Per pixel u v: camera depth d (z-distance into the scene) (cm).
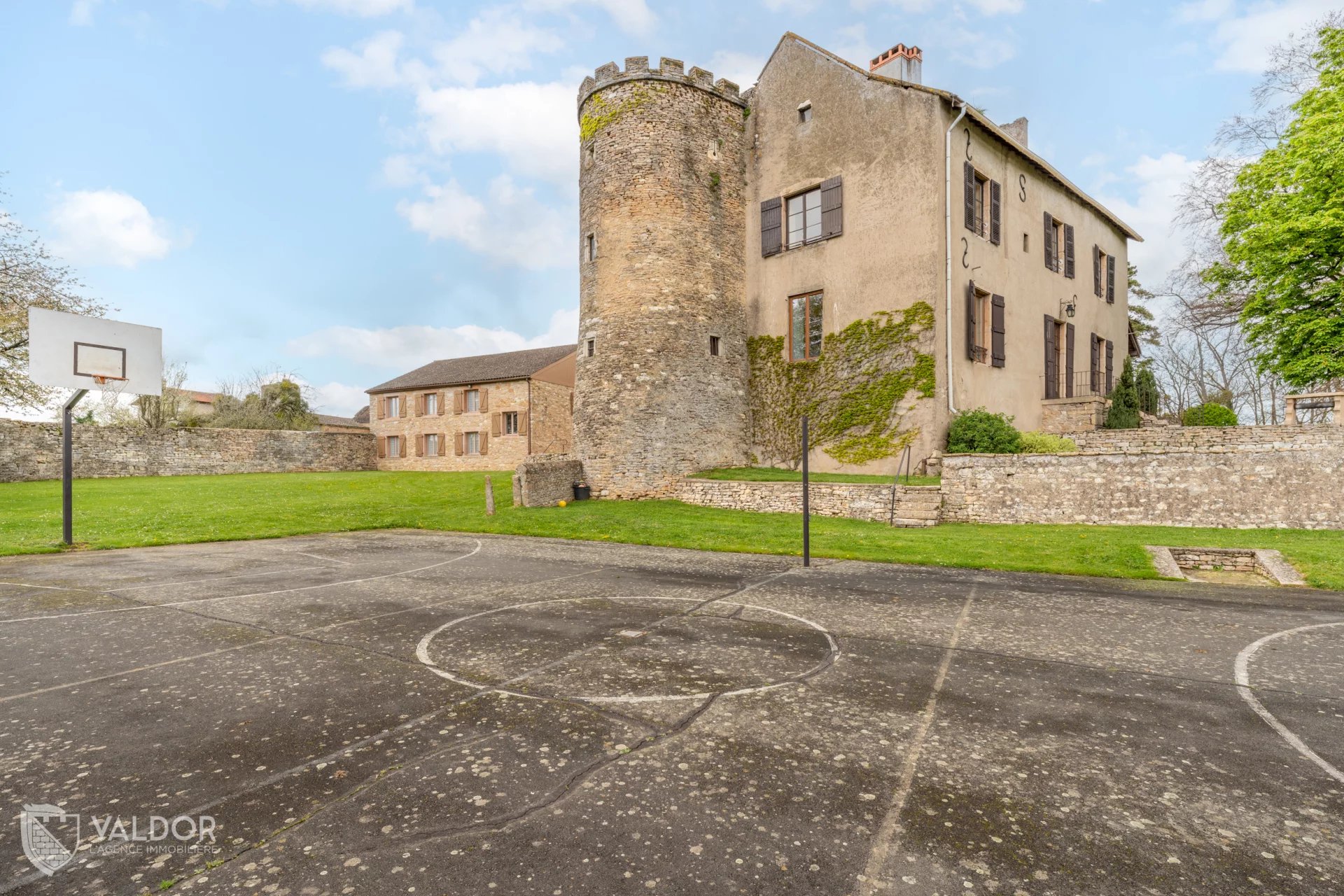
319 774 304
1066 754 328
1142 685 429
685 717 374
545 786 292
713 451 1917
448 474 2866
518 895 217
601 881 225
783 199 1969
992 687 425
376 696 407
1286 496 1171
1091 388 2317
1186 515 1237
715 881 225
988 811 273
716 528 1303
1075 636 550
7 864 235
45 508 1588
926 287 1645
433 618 615
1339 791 292
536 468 1722
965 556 978
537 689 420
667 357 1853
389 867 233
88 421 3309
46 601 697
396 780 298
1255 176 1717
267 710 384
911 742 341
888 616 623
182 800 281
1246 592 750
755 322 2028
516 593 739
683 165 1914
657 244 1867
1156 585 783
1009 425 1625
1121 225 2500
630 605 674
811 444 1870
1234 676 450
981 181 1845
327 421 5338
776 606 670
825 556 1017
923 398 1634
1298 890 222
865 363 1752
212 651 507
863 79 1784
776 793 287
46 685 430
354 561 997
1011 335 1903
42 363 1139
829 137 1859
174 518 1473
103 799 282
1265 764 317
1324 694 415
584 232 1998
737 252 2027
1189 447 1575
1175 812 273
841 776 303
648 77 1889
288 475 2817
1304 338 1647
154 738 346
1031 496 1361
